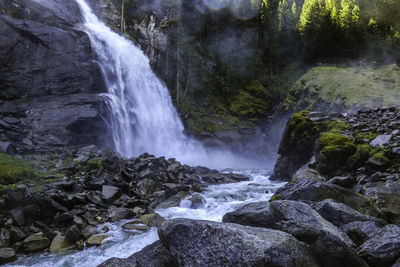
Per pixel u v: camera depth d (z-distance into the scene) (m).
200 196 12.08
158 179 15.06
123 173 13.74
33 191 9.95
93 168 14.41
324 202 5.90
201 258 3.50
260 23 60.66
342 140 12.04
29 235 8.12
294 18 61.78
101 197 11.01
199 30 49.31
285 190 8.82
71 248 7.80
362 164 10.92
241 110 43.09
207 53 48.00
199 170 19.88
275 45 59.12
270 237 3.57
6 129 16.23
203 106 41.22
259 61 55.72
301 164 15.76
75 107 20.14
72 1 31.12
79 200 10.23
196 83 42.38
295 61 57.94
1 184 10.45
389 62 50.78
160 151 31.02
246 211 5.06
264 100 47.47
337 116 16.33
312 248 3.96
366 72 40.12
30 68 20.55
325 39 56.25
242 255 3.32
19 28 20.58
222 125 39.91
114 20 39.69
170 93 37.81
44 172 12.95
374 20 57.28
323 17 56.47
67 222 9.09
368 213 6.89
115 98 24.33
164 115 34.16
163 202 11.91
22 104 19.00
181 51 42.09
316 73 41.97
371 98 32.44
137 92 30.97
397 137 11.45
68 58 22.27
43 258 7.23
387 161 10.05
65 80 21.86
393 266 3.64
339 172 11.09
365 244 4.18
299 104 39.78
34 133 17.05
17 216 8.54
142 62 33.34
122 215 9.91
